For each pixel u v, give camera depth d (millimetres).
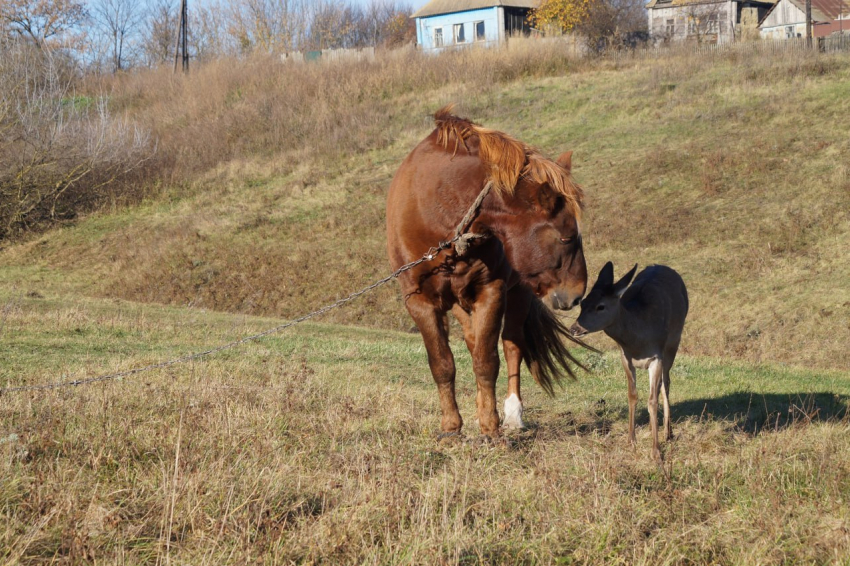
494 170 5824
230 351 12695
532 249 5820
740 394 9859
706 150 28484
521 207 5824
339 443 6547
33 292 24156
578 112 34938
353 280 25250
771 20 58938
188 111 42625
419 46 48625
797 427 7398
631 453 6434
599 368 12242
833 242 21969
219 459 5398
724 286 20969
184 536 4355
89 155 34844
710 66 37469
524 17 61906
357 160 35375
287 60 46781
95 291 26844
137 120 42250
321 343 14633
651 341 6445
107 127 36469
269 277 26125
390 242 6852
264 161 36781
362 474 5211
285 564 4016
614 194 27094
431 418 7699
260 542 4176
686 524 4801
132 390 8062
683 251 23141
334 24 72750
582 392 10234
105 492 4801
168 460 5461
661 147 29625
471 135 6297
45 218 34031
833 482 5449
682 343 18281
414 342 16781
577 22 54719
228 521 4441
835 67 33375
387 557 4152
